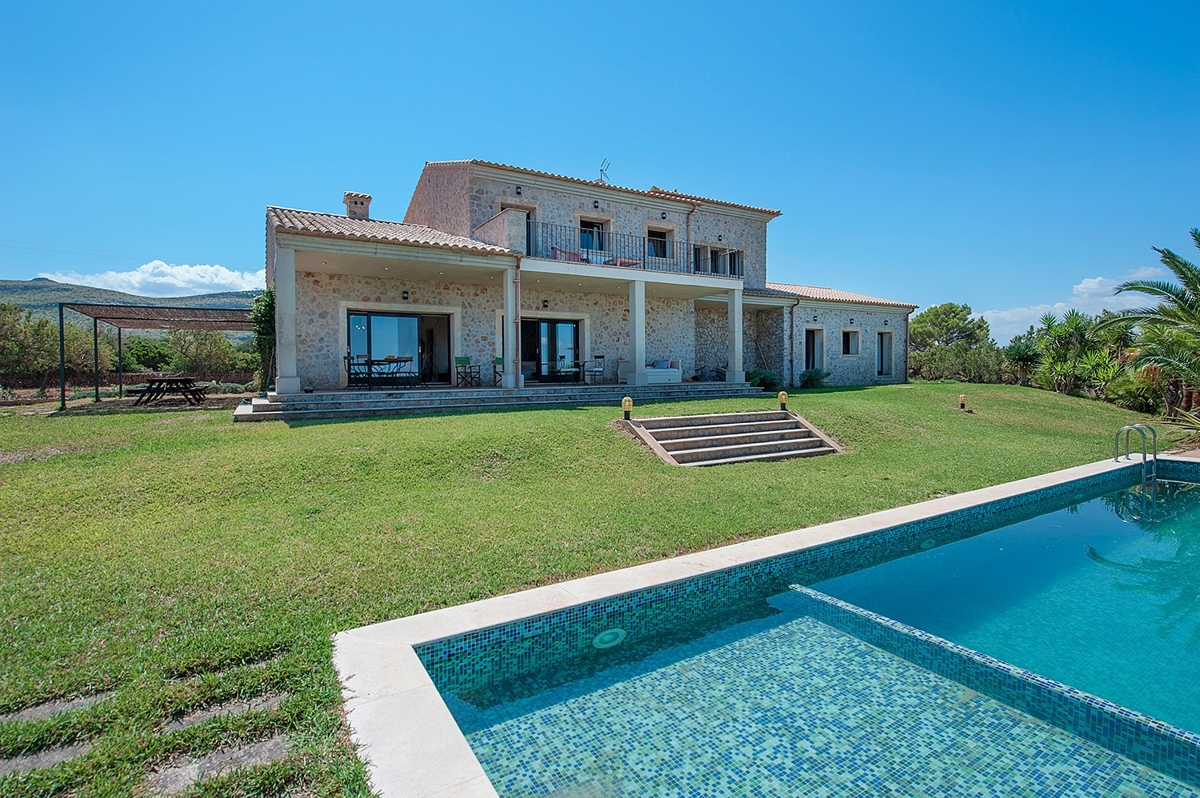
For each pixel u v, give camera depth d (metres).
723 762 2.73
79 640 3.17
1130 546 6.19
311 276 13.70
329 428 8.92
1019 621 4.33
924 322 53.72
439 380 15.55
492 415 10.45
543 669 3.62
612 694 3.34
